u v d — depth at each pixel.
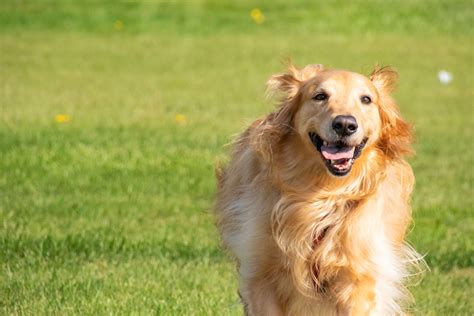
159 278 10.69
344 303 8.23
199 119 21.30
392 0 39.12
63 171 15.71
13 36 32.97
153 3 38.78
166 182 15.32
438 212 14.16
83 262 11.18
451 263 11.75
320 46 32.59
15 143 17.53
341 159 7.86
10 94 23.44
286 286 8.30
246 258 8.32
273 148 8.26
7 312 9.46
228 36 34.38
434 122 22.16
